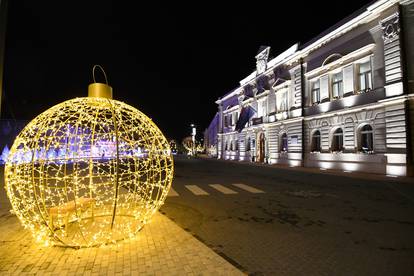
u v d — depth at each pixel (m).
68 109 5.08
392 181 14.04
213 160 42.09
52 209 5.04
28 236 5.37
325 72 21.95
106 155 5.82
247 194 10.70
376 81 17.64
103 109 5.25
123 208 7.39
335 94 21.34
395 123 16.20
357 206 8.47
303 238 5.53
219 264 4.11
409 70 15.83
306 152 24.00
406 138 15.55
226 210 7.97
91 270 3.91
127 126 5.44
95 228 5.76
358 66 19.36
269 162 29.53
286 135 27.22
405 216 7.26
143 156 6.12
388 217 7.16
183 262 4.18
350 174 17.25
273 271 4.08
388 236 5.64
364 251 4.84
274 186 12.84
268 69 29.98
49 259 4.29
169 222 6.34
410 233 5.84
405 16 16.20
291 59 25.81
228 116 43.22
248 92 35.81
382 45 17.39
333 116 21.02
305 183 13.86
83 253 4.52
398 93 16.03
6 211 7.55
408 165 15.36
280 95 28.53
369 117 18.03
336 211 7.82
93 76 5.28
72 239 5.07
